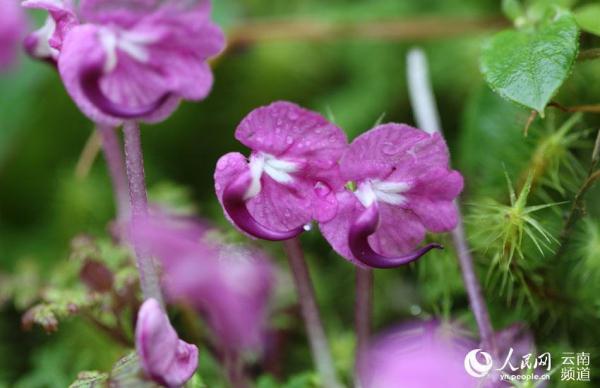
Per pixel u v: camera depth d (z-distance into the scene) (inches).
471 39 14.4
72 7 10.6
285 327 12.6
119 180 12.6
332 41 15.4
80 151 15.2
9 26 13.6
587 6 12.7
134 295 12.0
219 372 12.2
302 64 15.4
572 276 11.9
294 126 10.5
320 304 13.5
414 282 13.2
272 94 15.4
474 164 12.5
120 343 12.1
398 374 11.3
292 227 10.8
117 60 10.4
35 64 14.2
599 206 11.9
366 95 15.0
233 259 12.0
